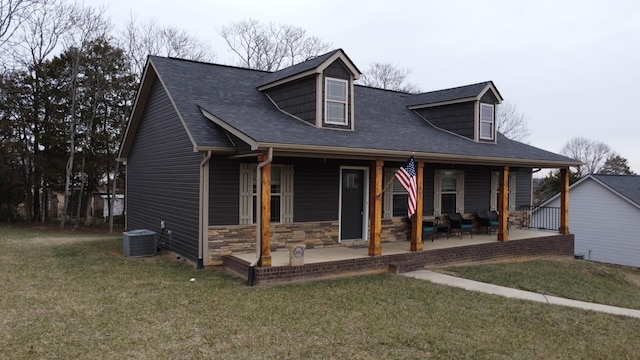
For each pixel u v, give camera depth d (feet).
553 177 121.08
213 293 25.34
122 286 26.61
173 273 30.60
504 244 41.98
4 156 70.08
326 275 30.22
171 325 19.79
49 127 74.74
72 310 21.56
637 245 70.44
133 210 49.78
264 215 27.99
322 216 37.32
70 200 84.02
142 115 45.80
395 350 17.87
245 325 20.08
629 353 18.71
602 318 23.81
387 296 25.79
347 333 19.52
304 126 34.91
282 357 16.80
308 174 36.52
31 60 73.05
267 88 41.09
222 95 38.47
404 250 36.11
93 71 74.13
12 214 76.13
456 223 44.57
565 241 48.34
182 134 35.86
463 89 50.42
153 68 40.47
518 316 23.09
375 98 52.44
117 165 77.20
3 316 20.36
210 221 32.04
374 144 33.19
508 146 49.44
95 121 77.30
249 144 27.40
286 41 109.91
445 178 47.32
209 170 32.07
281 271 28.30
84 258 36.24
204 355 16.69
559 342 19.63
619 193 71.92
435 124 51.83
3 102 71.05
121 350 16.90
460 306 24.45
